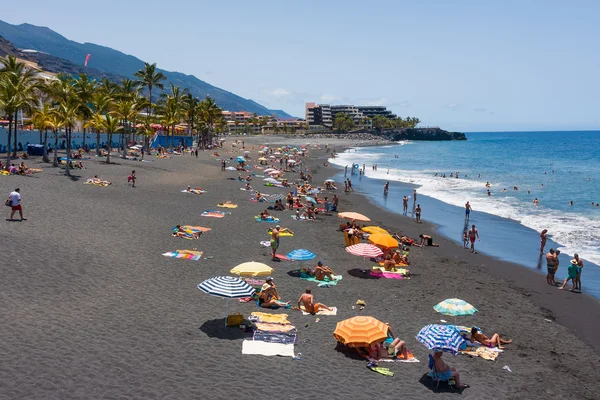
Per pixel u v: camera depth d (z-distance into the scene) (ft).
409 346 52.90
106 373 40.81
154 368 42.68
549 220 139.33
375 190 208.44
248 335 51.88
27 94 157.38
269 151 396.16
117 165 199.21
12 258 67.72
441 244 109.60
